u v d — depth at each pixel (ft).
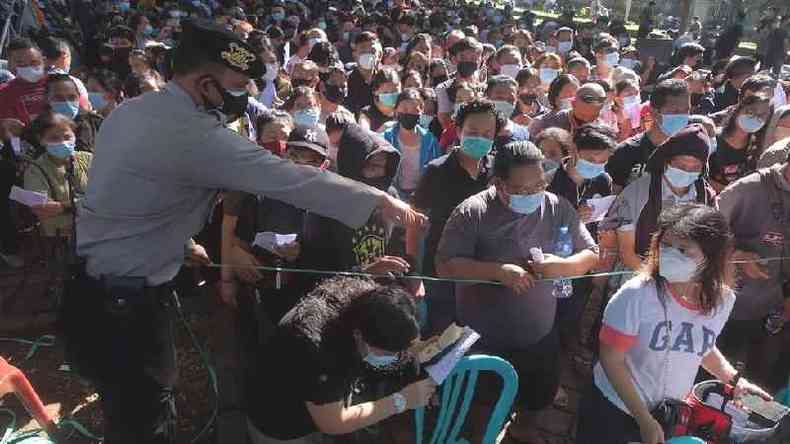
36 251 15.28
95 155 6.58
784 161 10.39
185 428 10.65
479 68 24.94
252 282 10.39
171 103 6.30
